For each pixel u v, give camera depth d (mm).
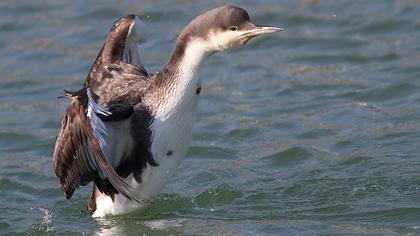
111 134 11758
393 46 19609
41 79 19109
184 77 11789
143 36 13422
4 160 15414
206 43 11742
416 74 17938
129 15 13375
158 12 21922
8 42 21125
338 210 12578
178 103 11805
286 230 11953
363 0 22047
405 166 13922
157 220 12539
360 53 19406
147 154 11883
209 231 12086
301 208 12758
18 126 16797
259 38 20328
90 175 11867
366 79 18047
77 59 20016
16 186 14281
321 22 21047
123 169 11969
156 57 19797
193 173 14391
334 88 17781
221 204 13133
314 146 15219
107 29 21406
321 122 16328
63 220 12844
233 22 11633
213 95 17828
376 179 13484
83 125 11273
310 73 18688
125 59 13375
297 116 16688
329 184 13453
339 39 20172
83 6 22641
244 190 13523
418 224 11961
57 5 22844
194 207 13055
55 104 17875
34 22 22031
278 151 15094
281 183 13734
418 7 21219
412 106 16641
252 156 15094
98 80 12664
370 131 15680
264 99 17578
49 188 14141
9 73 19484
